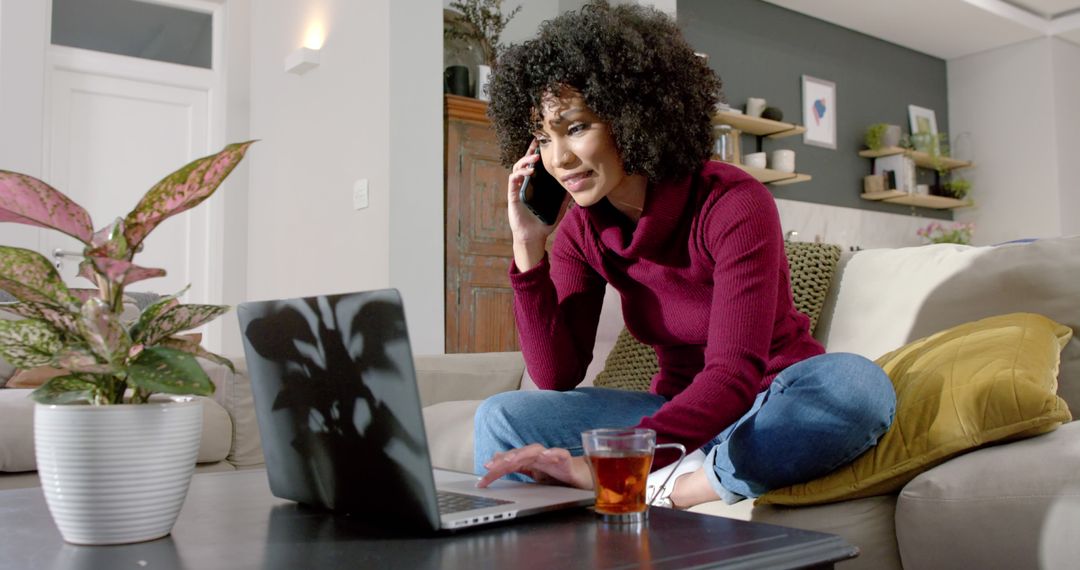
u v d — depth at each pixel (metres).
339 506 0.91
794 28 6.35
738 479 1.15
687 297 1.38
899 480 1.09
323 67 4.23
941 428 1.07
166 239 5.05
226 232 5.12
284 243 4.55
